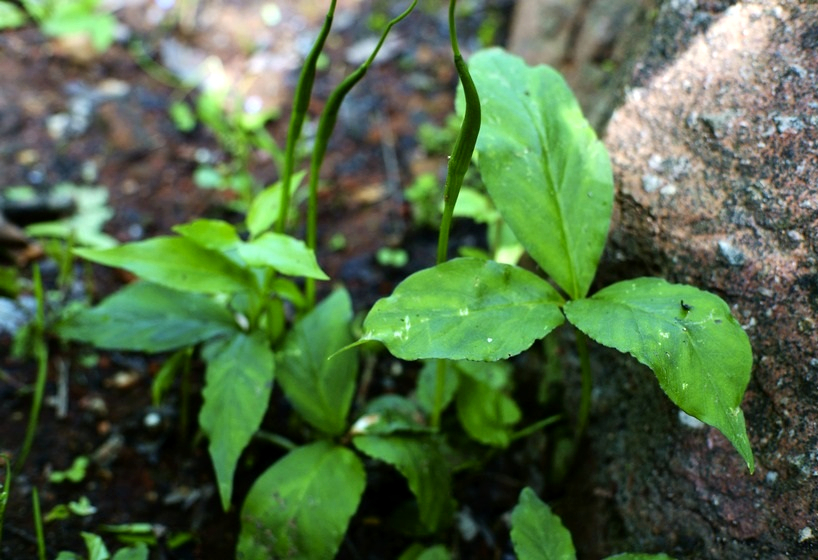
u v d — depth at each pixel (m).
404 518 0.36
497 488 0.38
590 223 0.31
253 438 0.37
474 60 0.33
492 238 0.40
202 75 0.52
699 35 0.33
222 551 0.35
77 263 0.43
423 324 0.28
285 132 0.50
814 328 0.29
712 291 0.31
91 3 0.53
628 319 0.29
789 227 0.30
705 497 0.31
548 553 0.30
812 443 0.29
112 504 0.36
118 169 0.48
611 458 0.35
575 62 0.45
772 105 0.31
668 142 0.33
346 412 0.35
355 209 0.47
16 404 0.38
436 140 0.49
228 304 0.38
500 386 0.38
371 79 0.52
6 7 0.52
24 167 0.46
